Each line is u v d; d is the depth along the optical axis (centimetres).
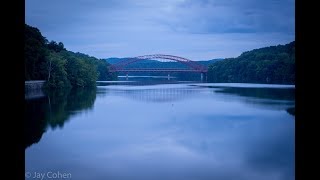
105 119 3538
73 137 2662
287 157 2112
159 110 4259
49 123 3231
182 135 2806
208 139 2659
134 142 2538
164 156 2162
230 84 9125
